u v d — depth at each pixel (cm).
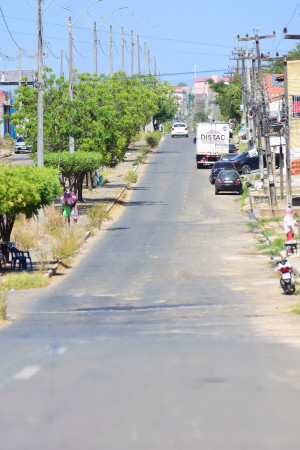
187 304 3491
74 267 5288
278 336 2348
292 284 3722
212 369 1648
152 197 11131
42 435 1109
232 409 1246
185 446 1034
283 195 9812
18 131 9288
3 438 1100
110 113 9600
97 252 6116
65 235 6322
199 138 14975
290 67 10512
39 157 6906
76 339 2322
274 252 5622
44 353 1983
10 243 5166
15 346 2173
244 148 17425
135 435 1093
